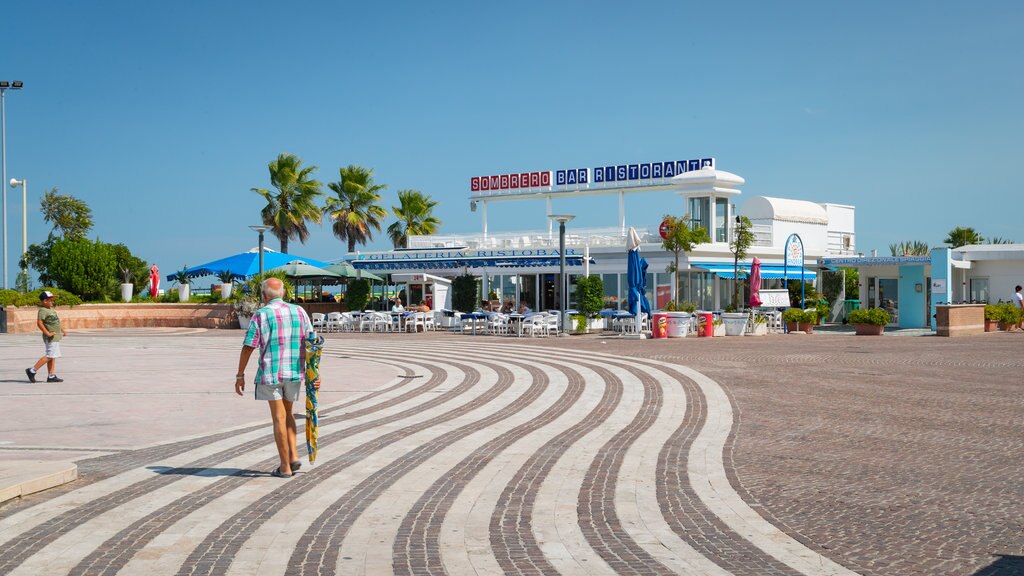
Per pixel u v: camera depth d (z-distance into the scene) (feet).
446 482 26.84
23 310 123.03
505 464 29.55
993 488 25.50
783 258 147.02
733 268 138.82
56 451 32.01
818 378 55.36
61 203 211.41
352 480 27.09
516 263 135.33
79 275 142.00
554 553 19.62
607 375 58.65
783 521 22.22
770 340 97.09
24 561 18.99
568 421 39.14
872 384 51.85
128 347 90.84
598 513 23.13
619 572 18.28
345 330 129.18
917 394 47.03
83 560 19.08
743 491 25.44
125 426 37.86
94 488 25.95
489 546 20.17
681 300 135.23
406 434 35.68
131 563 18.88
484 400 46.60
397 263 152.56
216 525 21.93
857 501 24.12
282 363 27.37
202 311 135.95
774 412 41.01
